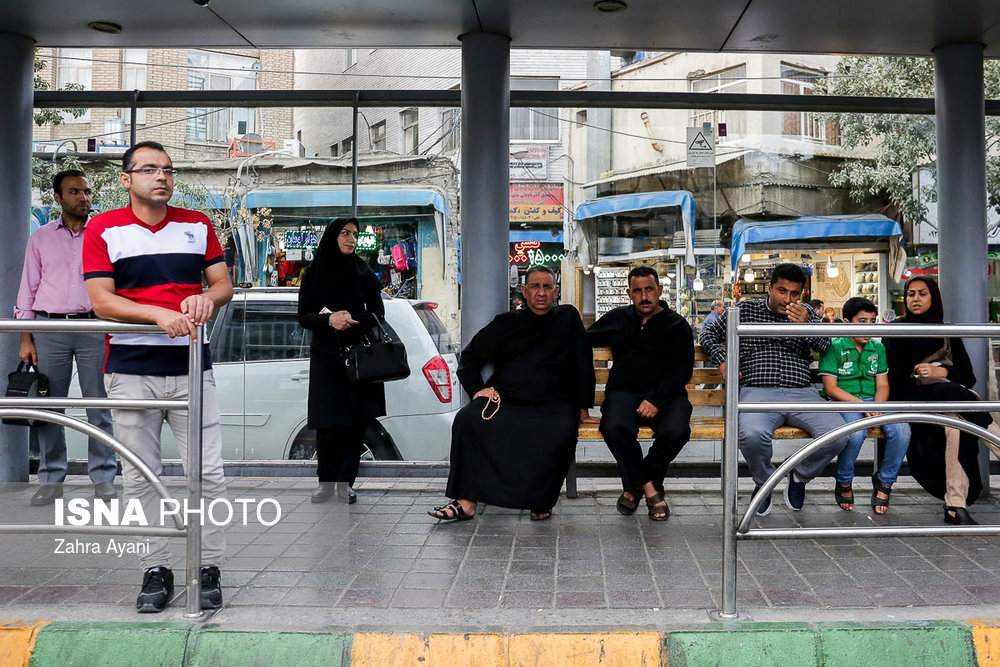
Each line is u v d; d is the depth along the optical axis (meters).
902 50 6.09
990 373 5.86
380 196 6.82
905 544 4.57
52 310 5.21
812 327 3.26
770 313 5.40
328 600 3.59
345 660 3.13
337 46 6.14
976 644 3.20
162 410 3.55
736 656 3.13
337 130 6.72
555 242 8.68
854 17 5.46
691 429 5.42
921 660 3.17
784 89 12.27
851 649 3.16
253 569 4.05
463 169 5.80
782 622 3.30
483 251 5.74
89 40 5.98
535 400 5.11
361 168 6.79
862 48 6.06
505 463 4.92
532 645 3.14
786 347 5.33
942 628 3.22
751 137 7.88
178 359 3.56
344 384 5.30
